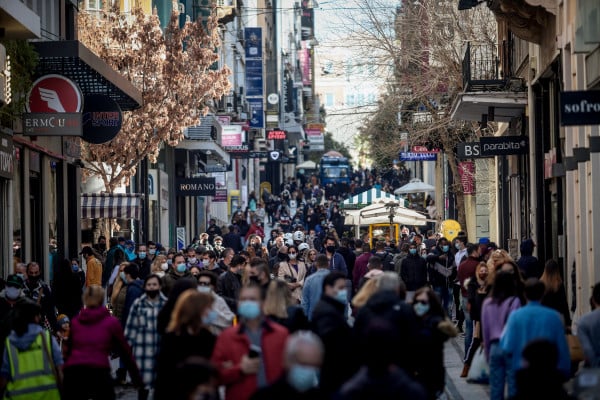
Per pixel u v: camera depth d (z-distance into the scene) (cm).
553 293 3375
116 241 5812
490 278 3494
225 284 4184
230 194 15875
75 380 2852
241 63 16238
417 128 8306
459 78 7681
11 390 2723
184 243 11038
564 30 4703
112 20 7875
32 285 4291
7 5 3875
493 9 5581
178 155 11600
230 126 13062
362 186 17562
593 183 4312
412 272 5334
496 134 8056
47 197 6216
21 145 5666
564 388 1927
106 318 2911
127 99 6206
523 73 6222
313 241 9031
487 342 2964
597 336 2600
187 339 2373
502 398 2945
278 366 2312
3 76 4381
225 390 2280
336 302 2670
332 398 1822
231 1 14588
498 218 7688
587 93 3175
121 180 7975
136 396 3709
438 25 7775
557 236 5425
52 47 4972
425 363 2645
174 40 8000
